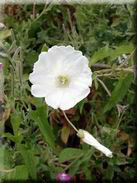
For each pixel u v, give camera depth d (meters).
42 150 0.16
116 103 0.16
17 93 0.15
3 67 0.16
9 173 0.15
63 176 0.15
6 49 0.15
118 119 0.16
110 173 0.16
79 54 0.14
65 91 0.14
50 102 0.14
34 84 0.14
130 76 0.15
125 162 0.16
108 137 0.16
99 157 0.16
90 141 0.13
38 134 0.16
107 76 0.16
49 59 0.14
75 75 0.14
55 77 0.14
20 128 0.15
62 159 0.15
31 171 0.15
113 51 0.15
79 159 0.16
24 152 0.15
